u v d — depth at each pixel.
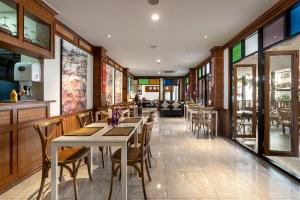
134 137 3.72
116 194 3.00
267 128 4.61
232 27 5.16
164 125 9.62
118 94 11.52
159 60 10.24
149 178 3.44
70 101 5.54
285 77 4.99
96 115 6.41
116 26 5.09
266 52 4.60
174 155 4.84
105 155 4.87
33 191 3.08
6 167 3.11
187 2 3.75
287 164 4.15
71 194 3.00
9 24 3.28
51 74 4.67
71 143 2.59
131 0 3.69
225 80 7.07
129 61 10.58
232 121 6.63
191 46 7.25
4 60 4.27
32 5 3.54
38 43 3.81
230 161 4.42
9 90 4.30
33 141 3.74
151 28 5.23
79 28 5.27
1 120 2.99
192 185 3.27
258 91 4.79
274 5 3.88
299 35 3.50
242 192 3.04
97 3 3.82
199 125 7.70
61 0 3.70
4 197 2.90
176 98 20.44
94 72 7.40
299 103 4.84
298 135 4.66
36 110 3.82
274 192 3.04
